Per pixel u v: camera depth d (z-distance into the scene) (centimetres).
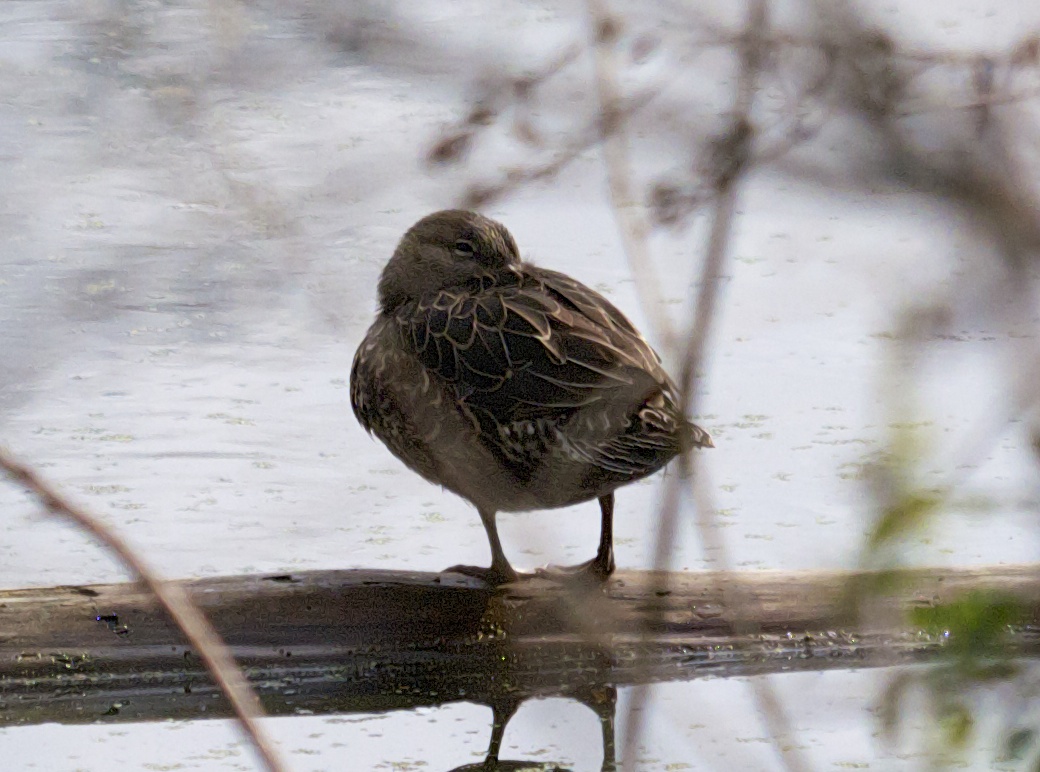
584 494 1007
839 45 375
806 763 865
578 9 466
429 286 1075
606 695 1005
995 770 685
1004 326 398
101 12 613
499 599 1031
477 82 454
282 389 1443
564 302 1037
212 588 1019
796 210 1598
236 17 482
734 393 1475
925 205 386
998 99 385
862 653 1020
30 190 1160
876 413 1338
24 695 982
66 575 1149
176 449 1345
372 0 435
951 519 1044
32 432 1352
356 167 548
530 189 622
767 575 1054
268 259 698
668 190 430
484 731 964
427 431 1039
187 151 709
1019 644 859
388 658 1014
